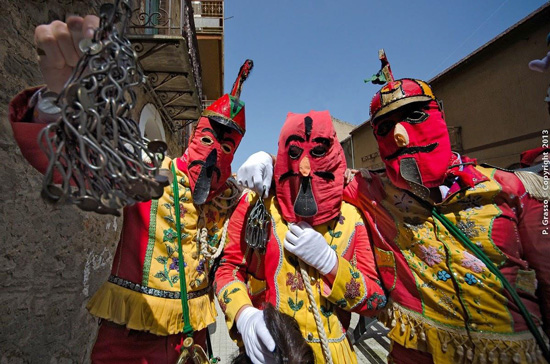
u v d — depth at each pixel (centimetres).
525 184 126
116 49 73
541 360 115
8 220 177
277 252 143
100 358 131
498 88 657
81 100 66
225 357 318
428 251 132
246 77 161
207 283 154
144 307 133
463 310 125
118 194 71
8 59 182
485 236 125
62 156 69
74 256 239
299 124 140
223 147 149
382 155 141
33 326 195
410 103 129
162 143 88
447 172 132
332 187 141
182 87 460
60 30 82
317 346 130
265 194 142
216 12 1112
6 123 178
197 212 152
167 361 138
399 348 144
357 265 146
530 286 123
